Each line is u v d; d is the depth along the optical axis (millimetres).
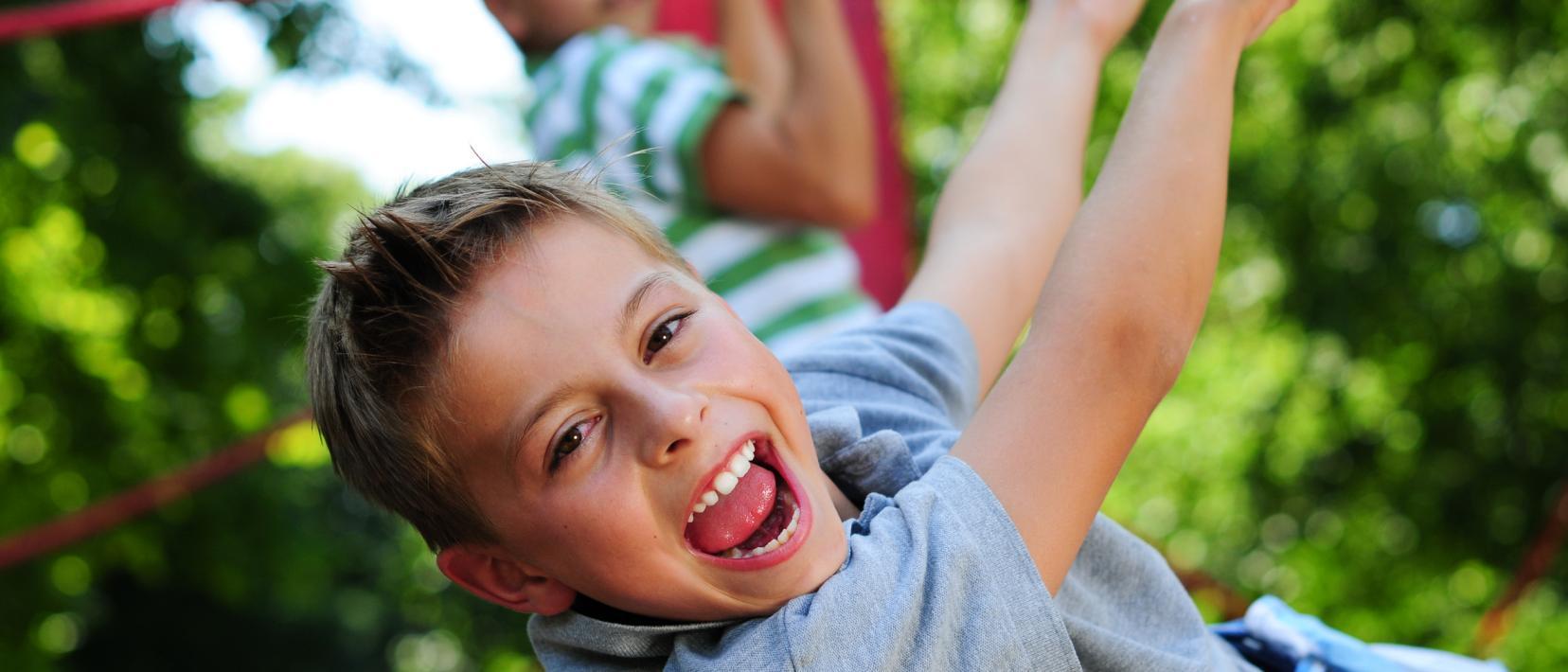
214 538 10633
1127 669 1359
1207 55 1476
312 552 11219
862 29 3268
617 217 1365
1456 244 11055
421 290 1293
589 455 1247
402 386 1300
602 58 2266
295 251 10773
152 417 9969
